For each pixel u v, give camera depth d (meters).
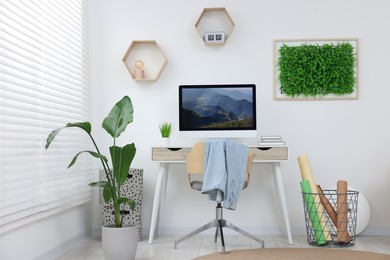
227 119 3.09
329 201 3.11
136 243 2.45
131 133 3.32
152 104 3.32
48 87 2.53
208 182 2.58
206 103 3.10
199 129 3.09
